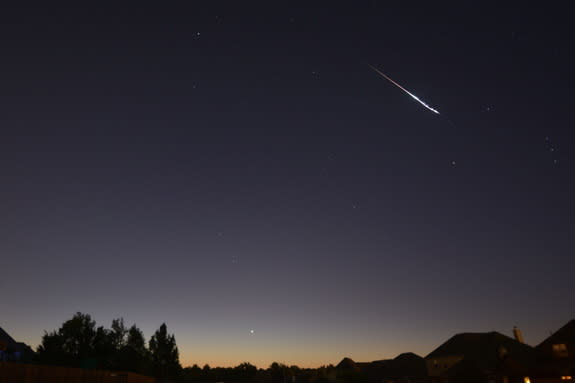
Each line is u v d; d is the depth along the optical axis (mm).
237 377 109000
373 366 74000
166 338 76125
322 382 76125
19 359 33062
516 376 37156
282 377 99750
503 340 49906
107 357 38562
